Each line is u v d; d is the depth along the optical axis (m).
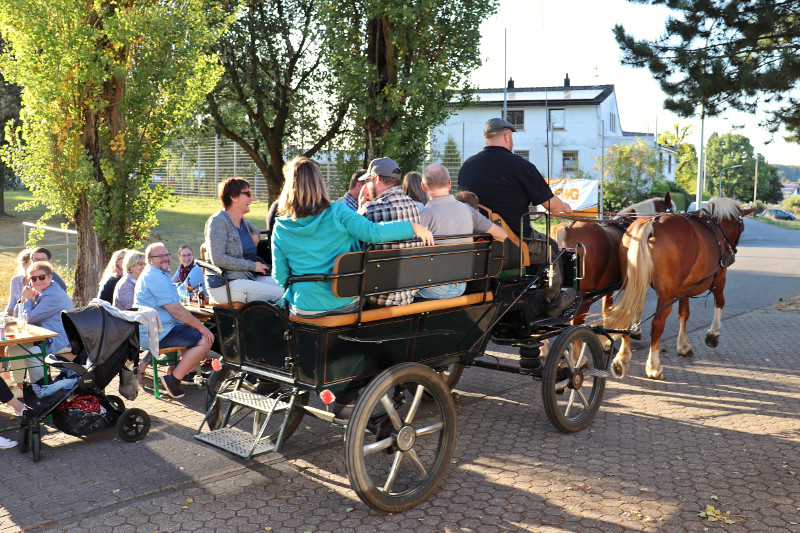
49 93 9.64
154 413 6.56
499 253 5.33
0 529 4.20
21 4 9.17
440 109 14.09
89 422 5.70
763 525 4.25
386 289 4.46
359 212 4.88
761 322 11.80
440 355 5.19
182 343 6.93
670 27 13.79
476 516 4.40
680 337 9.05
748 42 13.37
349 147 17.75
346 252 4.41
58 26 9.78
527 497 4.68
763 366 8.51
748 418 6.41
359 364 4.57
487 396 7.16
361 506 4.57
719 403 6.91
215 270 5.04
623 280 7.64
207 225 5.72
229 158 30.88
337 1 14.16
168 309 6.71
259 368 4.89
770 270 21.44
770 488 4.80
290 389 5.16
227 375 5.40
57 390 5.68
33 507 4.51
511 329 6.27
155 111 10.63
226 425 4.89
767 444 5.70
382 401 4.47
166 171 32.97
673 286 7.75
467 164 6.25
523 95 45.50
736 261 24.66
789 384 7.63
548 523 4.30
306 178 4.34
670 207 9.20
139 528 4.23
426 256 4.68
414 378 4.56
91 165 10.12
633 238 7.50
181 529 4.23
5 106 23.94
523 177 5.91
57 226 25.23
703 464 5.25
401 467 5.28
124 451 5.57
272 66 18.83
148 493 4.75
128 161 10.34
